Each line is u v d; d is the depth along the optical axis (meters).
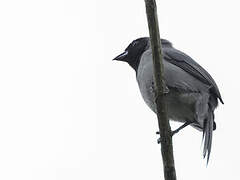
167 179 6.75
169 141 6.80
